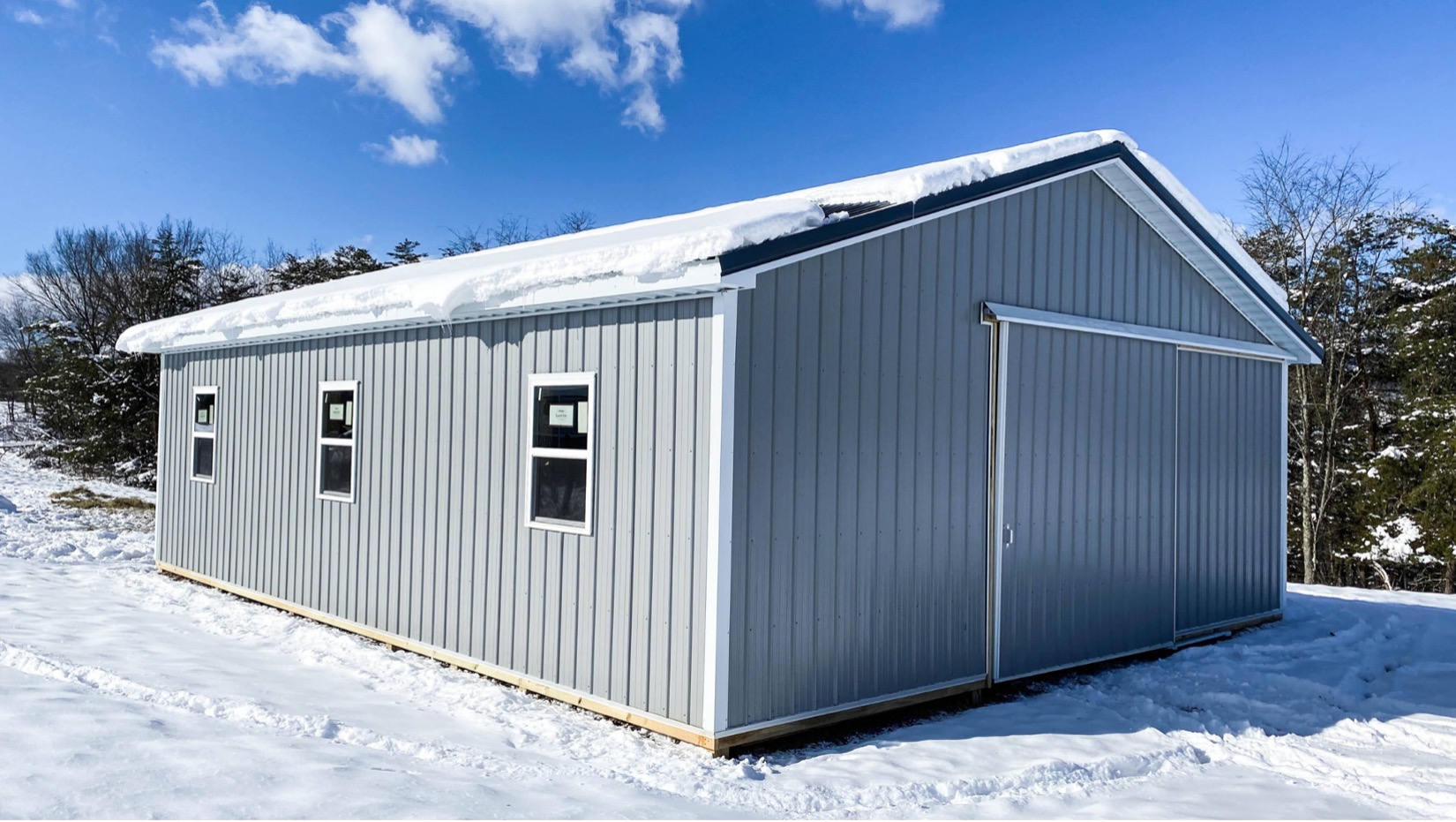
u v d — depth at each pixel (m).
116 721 4.56
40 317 40.41
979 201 6.75
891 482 6.11
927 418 6.36
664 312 5.60
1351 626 9.66
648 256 5.26
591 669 5.92
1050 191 7.39
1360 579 23.03
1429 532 20.83
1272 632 9.32
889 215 5.82
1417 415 21.48
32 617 7.93
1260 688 7.23
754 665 5.29
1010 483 6.94
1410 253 22.70
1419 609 10.82
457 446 7.18
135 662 6.43
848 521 5.83
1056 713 6.41
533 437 6.52
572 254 5.85
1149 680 7.34
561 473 6.30
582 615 6.02
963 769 5.09
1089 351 7.69
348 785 3.89
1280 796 4.94
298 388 9.12
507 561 6.65
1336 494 22.98
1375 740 6.07
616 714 5.71
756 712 5.30
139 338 11.72
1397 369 22.48
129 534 14.36
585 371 6.12
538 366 6.50
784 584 5.46
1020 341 7.05
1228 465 9.27
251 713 5.21
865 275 5.98
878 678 5.98
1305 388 22.28
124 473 24.73
